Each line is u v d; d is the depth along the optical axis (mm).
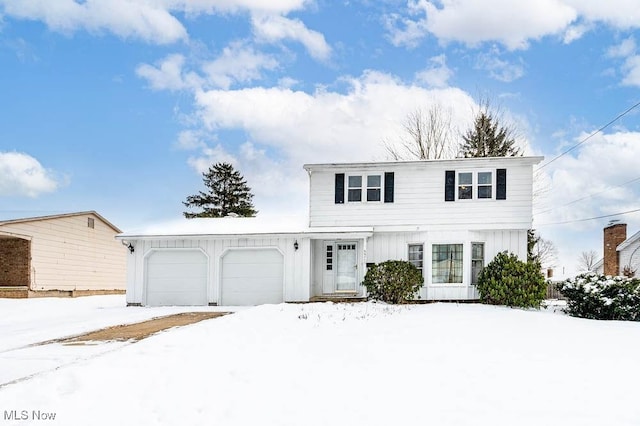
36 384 5898
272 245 20031
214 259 20344
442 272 19875
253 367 7223
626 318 15008
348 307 16312
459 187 20016
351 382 6562
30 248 24188
